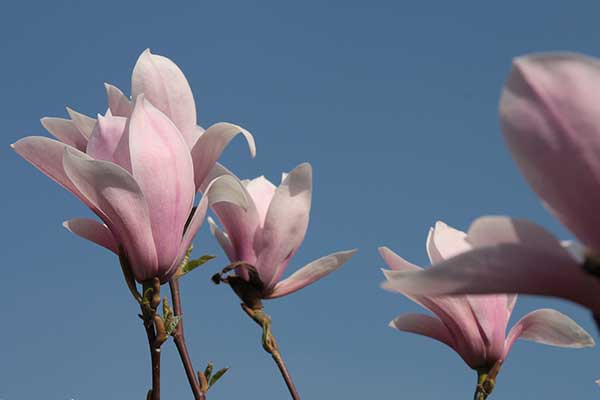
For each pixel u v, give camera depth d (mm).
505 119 731
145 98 1118
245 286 1157
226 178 1116
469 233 790
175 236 1076
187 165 1081
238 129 1099
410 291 775
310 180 1162
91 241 1086
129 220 1064
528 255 742
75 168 1054
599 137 706
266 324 1151
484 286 761
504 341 1129
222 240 1185
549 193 739
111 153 1082
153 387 1072
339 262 1168
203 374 1124
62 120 1134
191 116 1127
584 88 702
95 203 1065
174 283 1140
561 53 703
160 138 1074
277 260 1161
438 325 1141
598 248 741
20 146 1078
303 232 1164
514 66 719
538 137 722
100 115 1087
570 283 753
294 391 1141
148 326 1076
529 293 763
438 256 1104
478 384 1125
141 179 1067
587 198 724
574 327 1125
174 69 1126
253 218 1165
